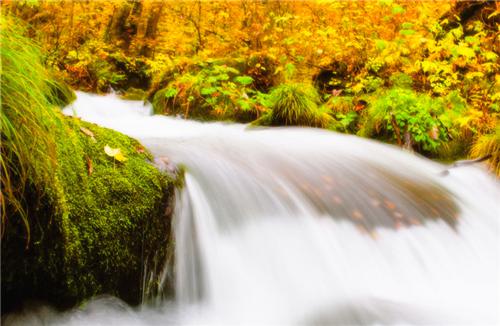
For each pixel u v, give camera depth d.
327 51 8.23
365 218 3.43
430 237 3.46
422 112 5.65
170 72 8.34
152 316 2.32
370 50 7.75
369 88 7.17
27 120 1.84
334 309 2.66
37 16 9.11
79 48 10.45
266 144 4.52
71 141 2.27
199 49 11.56
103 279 2.11
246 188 3.25
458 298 2.95
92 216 2.10
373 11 8.05
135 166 2.51
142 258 2.30
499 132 5.00
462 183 4.49
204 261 2.66
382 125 5.94
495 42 6.67
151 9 13.16
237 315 2.55
